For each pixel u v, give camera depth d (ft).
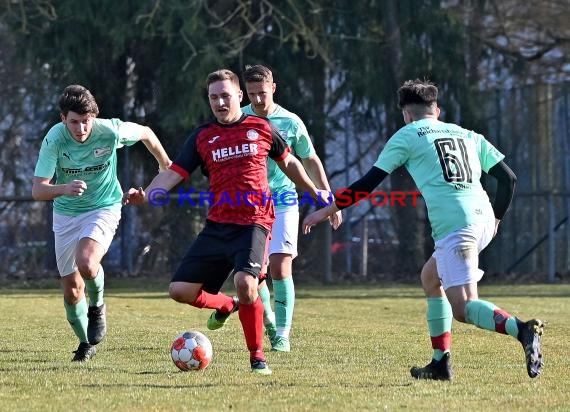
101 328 72.90
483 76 207.51
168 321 106.11
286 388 58.59
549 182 189.88
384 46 192.34
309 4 186.70
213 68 176.76
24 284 172.65
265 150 64.75
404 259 187.52
